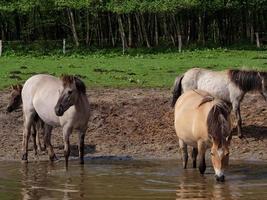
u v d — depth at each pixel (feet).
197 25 169.37
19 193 39.73
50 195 39.01
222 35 168.25
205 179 43.96
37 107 53.52
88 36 161.07
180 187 41.16
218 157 41.65
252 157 54.49
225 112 41.73
